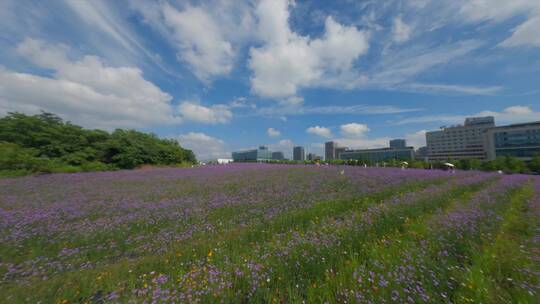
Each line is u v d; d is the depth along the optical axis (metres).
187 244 4.96
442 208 7.00
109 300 2.90
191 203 8.87
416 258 3.52
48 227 5.97
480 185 12.59
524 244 4.49
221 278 3.19
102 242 5.23
